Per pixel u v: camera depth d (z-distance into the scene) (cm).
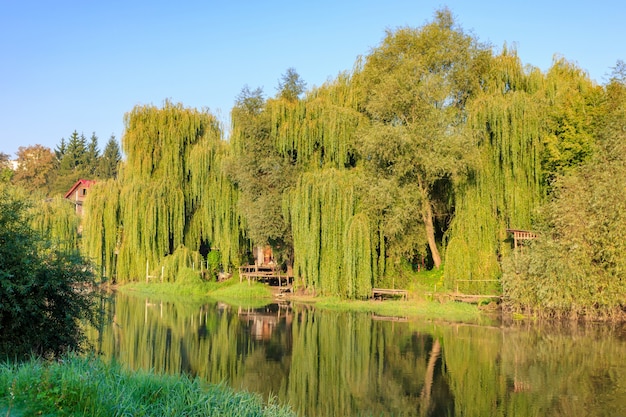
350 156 3516
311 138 3519
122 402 894
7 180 1694
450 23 3562
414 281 3312
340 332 2366
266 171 3669
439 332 2336
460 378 1588
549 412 1278
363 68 3625
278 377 1631
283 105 3634
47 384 913
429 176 3044
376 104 3144
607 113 2931
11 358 1292
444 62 3419
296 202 3275
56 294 1449
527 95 3064
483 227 2994
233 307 3269
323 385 1543
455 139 2920
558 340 2112
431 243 3350
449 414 1287
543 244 2562
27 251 1366
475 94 3344
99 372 1050
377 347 2041
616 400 1361
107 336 2255
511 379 1567
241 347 2055
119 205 4147
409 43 3494
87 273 1512
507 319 2670
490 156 3033
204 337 2255
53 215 4103
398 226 3019
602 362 1745
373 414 1300
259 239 3634
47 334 1414
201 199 4091
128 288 4106
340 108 3422
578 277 2391
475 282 2970
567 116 2997
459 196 3075
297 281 3606
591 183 2542
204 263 4419
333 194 3183
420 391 1473
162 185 4059
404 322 2638
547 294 2473
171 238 4212
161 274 4025
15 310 1302
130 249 4053
